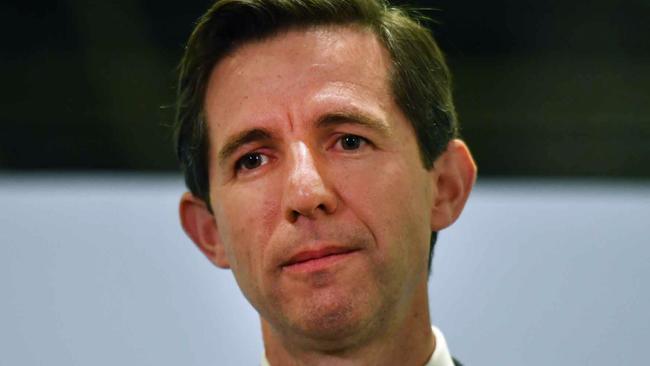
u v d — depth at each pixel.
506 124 4.64
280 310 2.26
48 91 4.64
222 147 2.39
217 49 2.46
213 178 2.47
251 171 2.36
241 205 2.33
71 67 4.64
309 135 2.30
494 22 4.61
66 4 4.60
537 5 4.60
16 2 4.61
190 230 2.70
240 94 2.38
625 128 4.62
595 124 4.63
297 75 2.34
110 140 4.66
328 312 2.20
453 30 4.62
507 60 4.64
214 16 2.46
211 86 2.48
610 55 4.63
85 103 4.65
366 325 2.25
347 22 2.44
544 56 4.63
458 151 2.61
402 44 2.49
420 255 2.36
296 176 2.22
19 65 4.63
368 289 2.23
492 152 4.65
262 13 2.41
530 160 4.65
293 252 2.21
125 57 4.64
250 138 2.34
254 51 2.41
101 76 4.64
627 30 4.60
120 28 4.63
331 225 2.22
